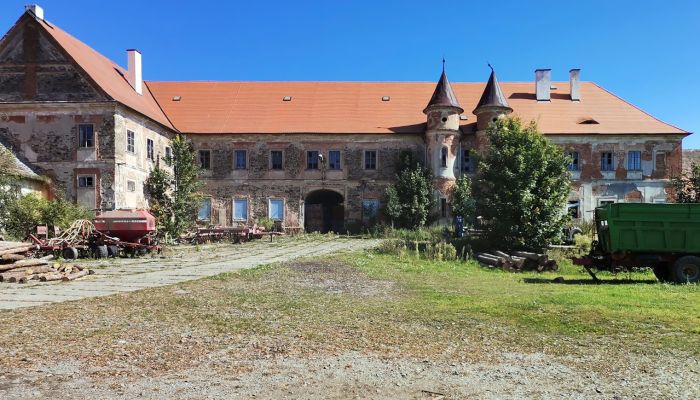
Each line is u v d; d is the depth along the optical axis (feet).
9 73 106.22
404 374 20.77
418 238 99.04
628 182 133.80
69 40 115.03
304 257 70.54
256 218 137.69
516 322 29.71
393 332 27.53
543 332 27.58
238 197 138.21
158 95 150.61
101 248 71.46
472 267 62.75
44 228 71.67
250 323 29.58
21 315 31.50
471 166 137.28
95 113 105.70
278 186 138.31
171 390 18.75
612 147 134.41
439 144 132.57
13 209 81.05
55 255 69.41
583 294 38.60
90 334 26.78
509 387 19.43
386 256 72.28
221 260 69.51
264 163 138.62
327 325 29.14
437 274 54.85
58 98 105.50
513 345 25.12
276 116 143.74
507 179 74.54
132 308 33.94
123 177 108.47
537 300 35.94
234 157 138.82
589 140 134.41
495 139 78.43
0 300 37.17
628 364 22.13
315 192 146.72
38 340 25.50
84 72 105.09
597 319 29.94
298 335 26.81
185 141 124.26
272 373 20.75
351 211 137.80
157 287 43.50
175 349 24.12
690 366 21.85
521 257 63.10
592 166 134.31
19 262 50.39
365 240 112.47
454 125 133.18
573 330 27.86
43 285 45.06
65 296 38.99
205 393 18.48
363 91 154.40
